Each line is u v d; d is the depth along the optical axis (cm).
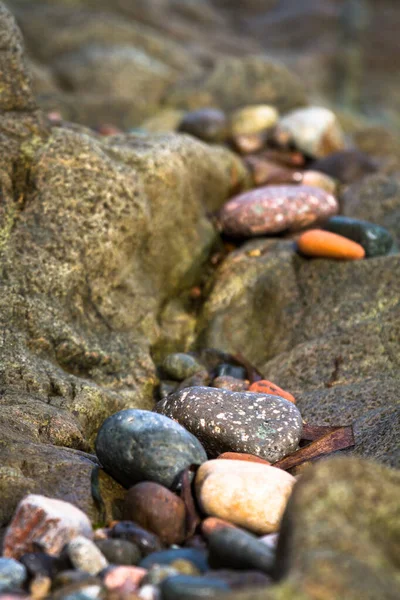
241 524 115
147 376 135
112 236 138
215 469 117
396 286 140
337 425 128
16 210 136
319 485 108
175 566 110
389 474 110
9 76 139
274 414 124
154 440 118
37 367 129
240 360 139
